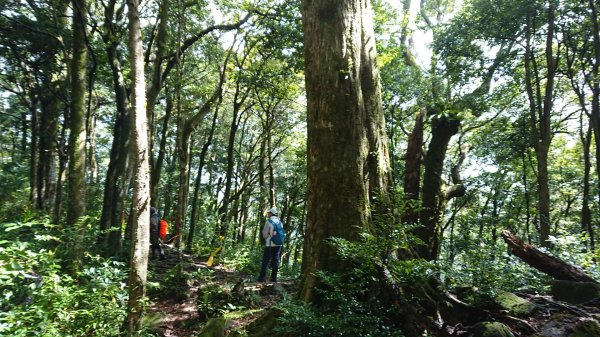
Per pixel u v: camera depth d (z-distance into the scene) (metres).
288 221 23.67
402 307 4.19
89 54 13.67
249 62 19.47
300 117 23.84
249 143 29.19
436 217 8.55
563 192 19.86
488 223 15.83
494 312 4.32
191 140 23.67
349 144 5.14
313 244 5.07
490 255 5.91
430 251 8.27
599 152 12.34
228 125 27.77
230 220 21.97
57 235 6.52
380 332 3.89
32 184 16.72
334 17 5.40
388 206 4.94
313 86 5.38
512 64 15.30
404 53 17.08
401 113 13.86
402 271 4.15
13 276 3.91
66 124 16.08
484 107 15.36
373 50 5.82
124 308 5.16
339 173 5.06
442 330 4.08
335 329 3.86
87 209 15.49
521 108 17.64
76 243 6.25
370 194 5.19
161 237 12.32
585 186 14.44
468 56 15.09
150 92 11.40
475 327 4.00
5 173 17.42
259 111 24.42
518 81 16.36
